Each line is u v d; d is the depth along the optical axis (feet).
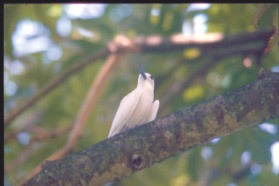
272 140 42.83
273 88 20.42
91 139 45.73
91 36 47.11
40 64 49.11
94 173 19.90
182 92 46.21
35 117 47.88
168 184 44.98
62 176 19.65
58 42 46.96
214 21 44.70
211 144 44.06
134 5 49.52
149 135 20.38
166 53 49.01
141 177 44.52
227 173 49.03
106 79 41.88
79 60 47.19
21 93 49.26
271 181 46.68
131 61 50.52
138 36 48.14
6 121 40.60
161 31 47.60
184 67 49.57
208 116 20.45
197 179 45.42
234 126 20.54
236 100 20.51
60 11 46.39
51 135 42.70
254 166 48.62
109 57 43.62
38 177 19.62
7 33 44.98
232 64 46.37
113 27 48.39
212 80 47.26
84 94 47.57
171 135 20.39
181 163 45.70
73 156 20.10
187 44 44.37
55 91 47.67
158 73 50.21
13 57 46.06
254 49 43.91
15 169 43.65
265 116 20.58
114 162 20.08
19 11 44.93
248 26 43.65
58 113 47.50
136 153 20.21
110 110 47.34
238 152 43.14
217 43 43.91
